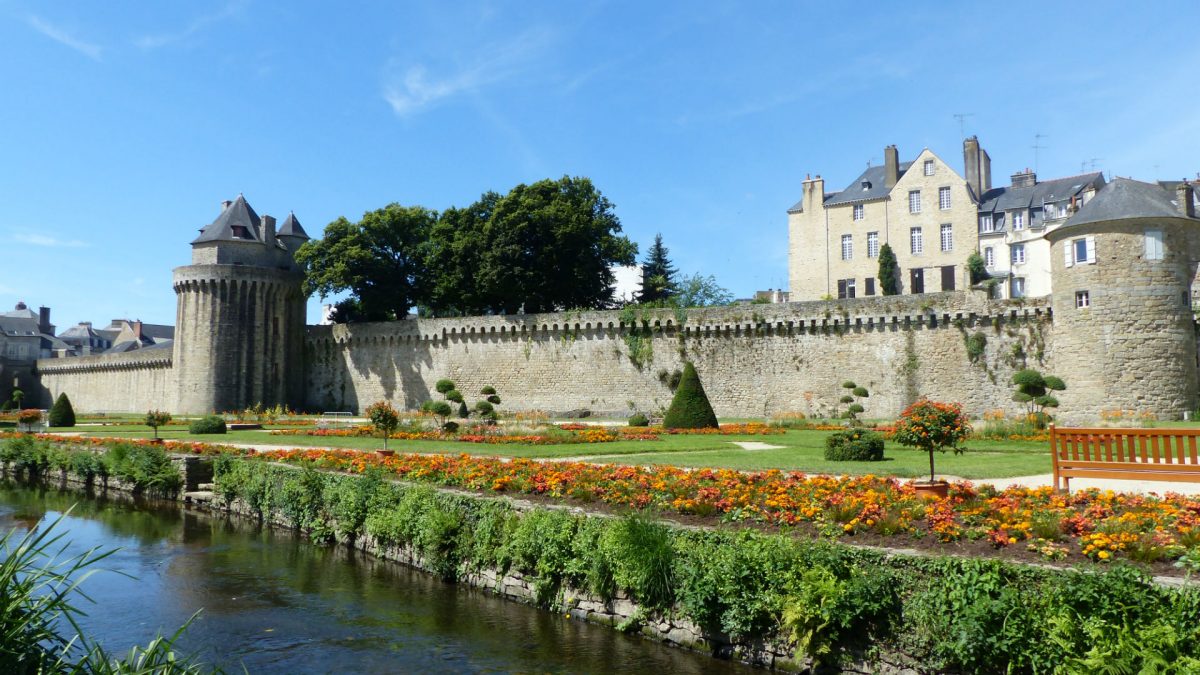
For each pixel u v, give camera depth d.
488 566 12.52
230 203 65.62
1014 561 7.79
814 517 10.01
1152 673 6.03
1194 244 36.72
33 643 5.56
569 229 51.62
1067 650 6.62
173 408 62.03
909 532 9.14
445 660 9.57
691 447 24.64
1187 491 13.38
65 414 47.91
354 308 64.81
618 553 10.34
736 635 9.09
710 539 9.70
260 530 18.22
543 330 52.31
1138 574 6.94
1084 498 10.34
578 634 10.34
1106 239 34.75
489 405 45.78
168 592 12.84
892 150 57.97
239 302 59.84
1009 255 54.59
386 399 57.94
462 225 56.44
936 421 12.23
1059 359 36.69
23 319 104.00
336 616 11.40
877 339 43.81
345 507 15.98
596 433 29.80
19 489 26.72
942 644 7.43
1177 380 33.53
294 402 62.22
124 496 24.52
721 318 47.62
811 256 59.31
